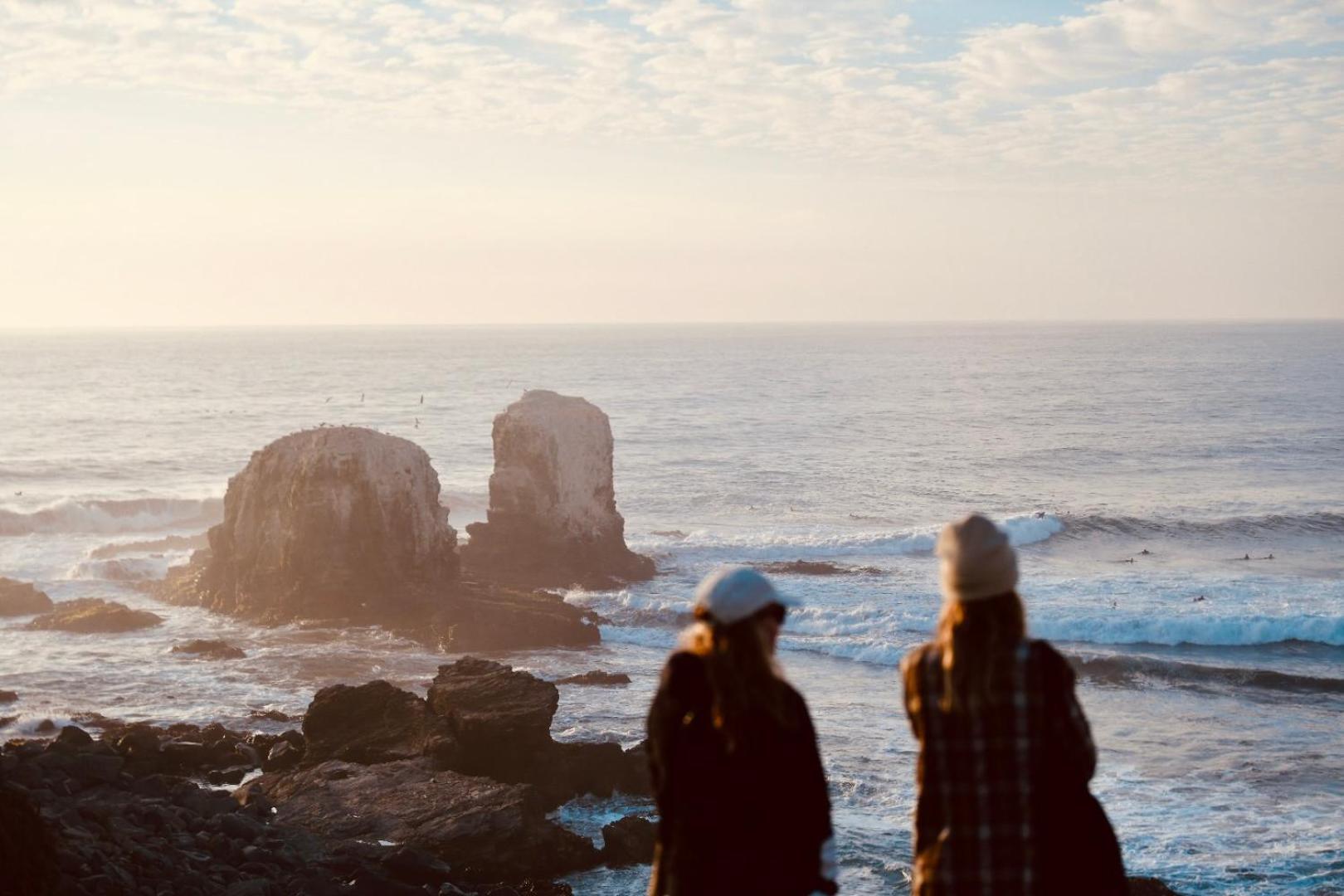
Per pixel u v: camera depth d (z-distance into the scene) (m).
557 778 20.28
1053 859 3.89
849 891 16.58
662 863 4.16
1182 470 78.25
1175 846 18.45
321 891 14.54
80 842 13.84
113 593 40.53
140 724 22.05
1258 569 46.53
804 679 30.45
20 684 28.22
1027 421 109.44
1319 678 29.47
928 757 3.98
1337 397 132.00
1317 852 18.14
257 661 31.05
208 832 16.28
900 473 76.44
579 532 43.00
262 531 37.34
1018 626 3.94
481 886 16.23
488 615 33.84
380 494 36.56
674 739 4.05
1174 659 32.91
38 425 101.62
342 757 20.67
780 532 56.00
